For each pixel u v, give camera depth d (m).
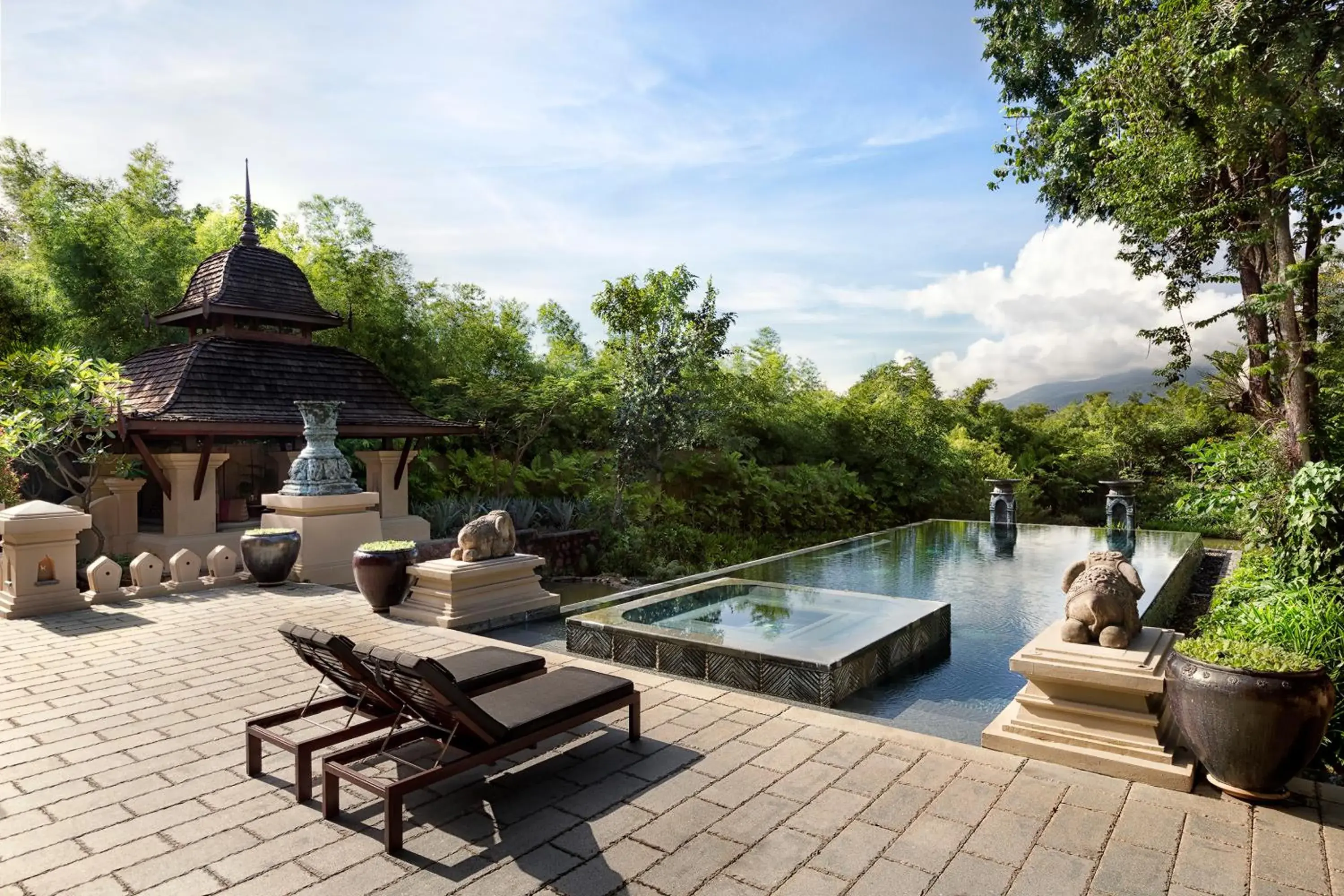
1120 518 15.07
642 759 3.77
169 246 13.35
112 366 9.51
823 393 21.98
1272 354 7.98
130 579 9.59
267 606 7.73
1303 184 7.08
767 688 5.04
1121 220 9.01
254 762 3.59
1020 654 3.94
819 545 15.16
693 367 14.81
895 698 5.09
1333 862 2.76
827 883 2.65
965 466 21.38
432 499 13.73
